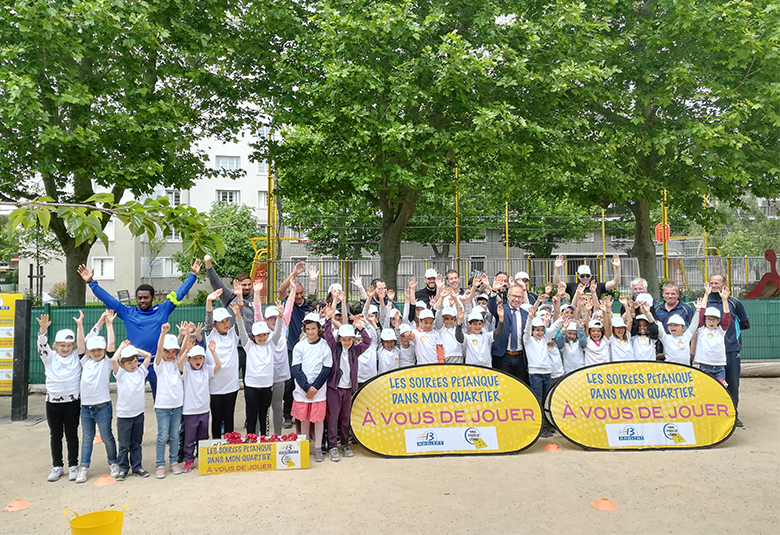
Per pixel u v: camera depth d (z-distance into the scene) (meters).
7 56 10.30
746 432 8.40
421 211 21.97
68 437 6.57
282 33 14.34
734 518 5.18
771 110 13.26
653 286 16.36
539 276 18.41
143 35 11.60
